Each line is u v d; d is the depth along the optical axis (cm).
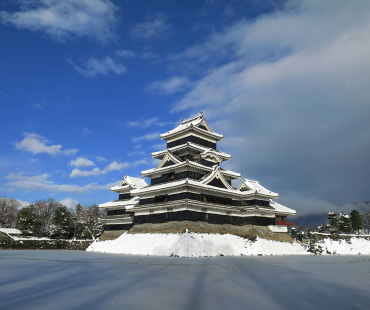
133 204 6656
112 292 1440
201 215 5147
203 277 1953
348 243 6247
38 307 1150
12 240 6712
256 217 5706
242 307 1161
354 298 1372
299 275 2161
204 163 6012
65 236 9350
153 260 3384
